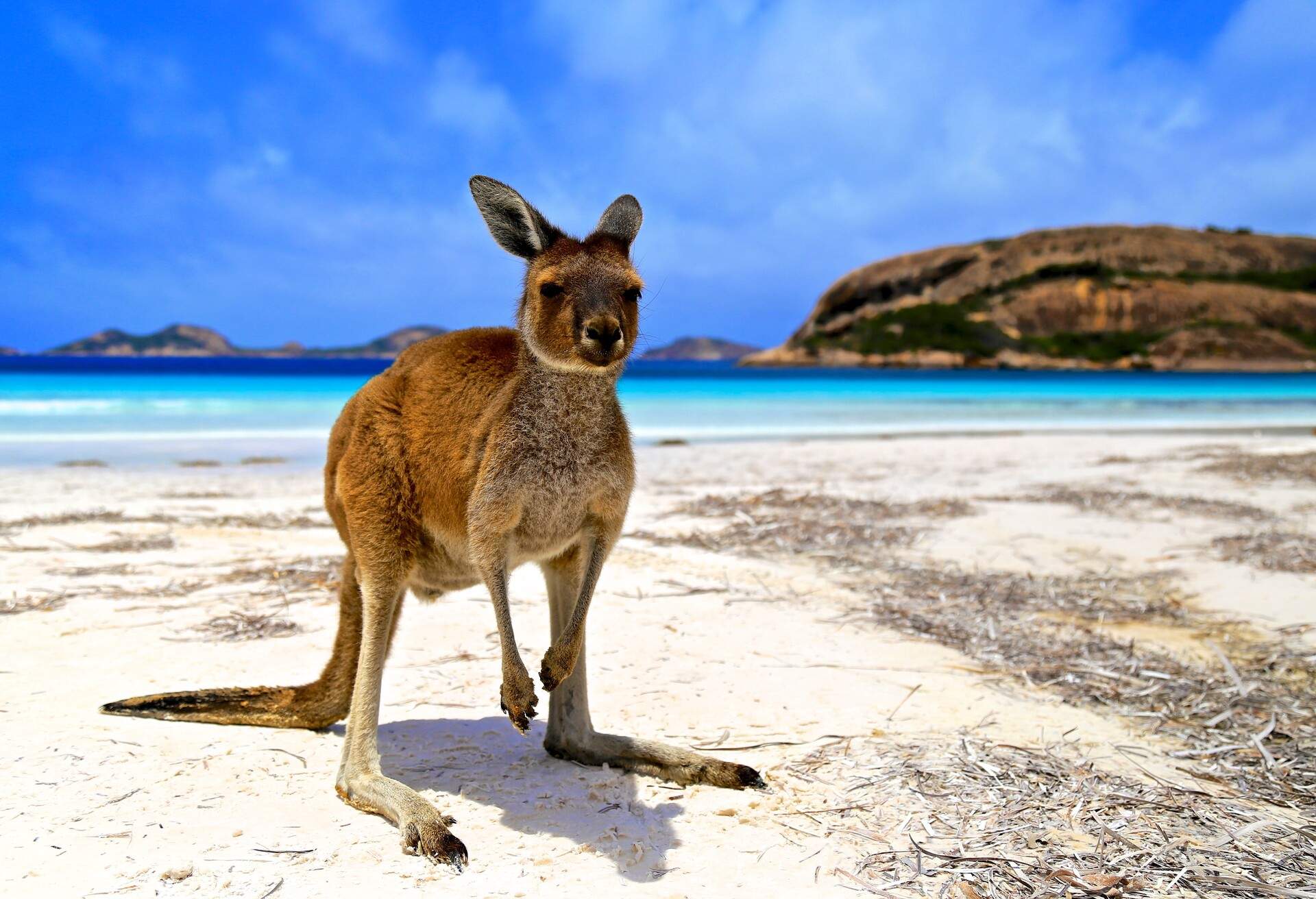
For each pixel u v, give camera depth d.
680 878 0.94
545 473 1.05
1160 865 0.97
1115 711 1.46
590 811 1.09
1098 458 4.99
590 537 1.14
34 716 1.30
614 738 1.22
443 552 1.18
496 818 1.07
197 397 8.55
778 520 2.97
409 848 0.98
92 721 1.30
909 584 2.23
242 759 1.20
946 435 6.76
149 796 1.08
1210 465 4.46
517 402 1.06
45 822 1.01
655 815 1.08
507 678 1.04
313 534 2.74
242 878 0.92
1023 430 7.27
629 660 1.62
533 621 1.88
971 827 1.04
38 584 2.06
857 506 3.24
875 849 1.00
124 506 3.11
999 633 1.84
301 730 1.32
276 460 4.68
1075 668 1.64
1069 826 1.05
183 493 3.49
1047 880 0.94
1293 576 2.28
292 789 1.12
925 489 3.76
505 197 1.17
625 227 1.24
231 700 1.32
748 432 6.86
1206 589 2.18
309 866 0.94
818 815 1.08
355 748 1.10
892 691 1.50
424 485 1.13
